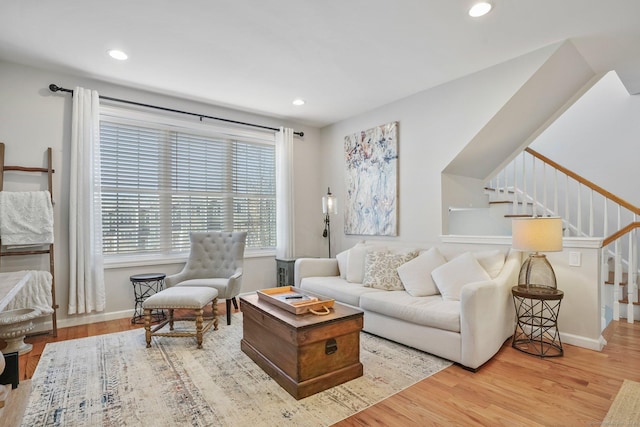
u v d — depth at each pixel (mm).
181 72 3307
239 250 3857
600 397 1970
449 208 3861
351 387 2111
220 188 4395
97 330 3193
